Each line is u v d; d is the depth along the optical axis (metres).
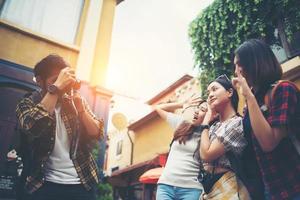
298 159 1.37
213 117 2.25
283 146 1.43
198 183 2.55
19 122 1.90
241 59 1.72
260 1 6.45
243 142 1.72
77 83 2.10
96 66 8.41
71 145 2.03
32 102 2.01
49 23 7.79
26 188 1.85
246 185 1.62
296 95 1.44
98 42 8.76
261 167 1.48
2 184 5.63
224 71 6.98
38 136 1.83
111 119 10.03
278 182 1.38
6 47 6.90
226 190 1.77
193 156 2.63
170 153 2.82
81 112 2.14
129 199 14.03
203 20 7.58
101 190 6.71
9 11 7.26
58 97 2.05
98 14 8.80
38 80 2.09
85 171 2.06
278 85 1.49
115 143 18.80
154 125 14.27
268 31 6.64
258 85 1.65
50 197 1.88
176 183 2.57
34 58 7.21
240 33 6.82
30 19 7.48
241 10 6.78
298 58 5.80
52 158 1.97
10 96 6.54
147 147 14.38
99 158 7.16
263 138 1.40
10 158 5.94
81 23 8.41
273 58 1.68
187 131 2.72
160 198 2.57
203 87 7.28
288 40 5.94
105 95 8.07
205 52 7.38
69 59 7.84
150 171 10.28
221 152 1.79
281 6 6.16
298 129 1.38
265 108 1.53
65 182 1.94
